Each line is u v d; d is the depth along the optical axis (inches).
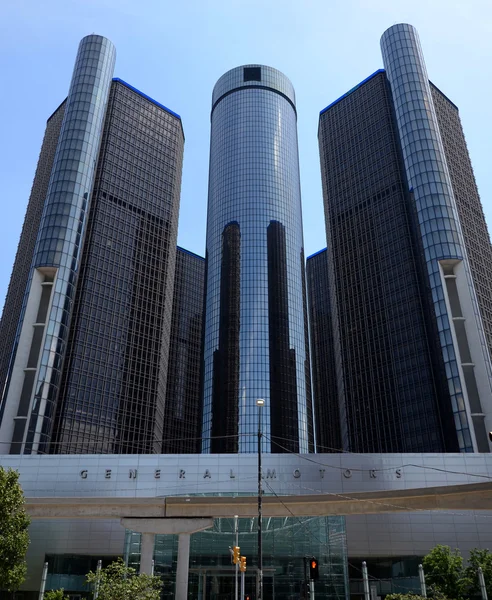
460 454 2881.4
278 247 7780.5
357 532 2625.5
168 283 6850.4
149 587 1469.0
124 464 2906.0
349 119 7440.9
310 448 6830.7
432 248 5162.4
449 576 2028.8
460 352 4761.3
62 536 2701.8
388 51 6333.7
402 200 6328.7
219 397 6914.4
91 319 5787.4
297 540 2452.0
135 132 7101.4
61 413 5206.7
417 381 5511.8
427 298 5152.6
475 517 2642.7
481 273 5812.0
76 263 5270.7
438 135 5753.0
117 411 5684.1
